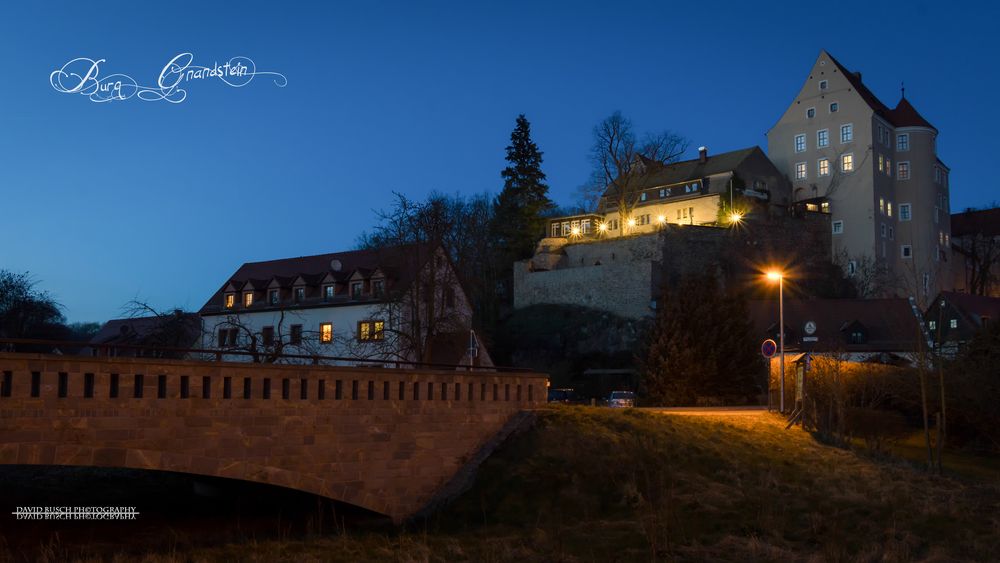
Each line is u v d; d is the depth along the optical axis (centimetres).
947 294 7712
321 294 6366
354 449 2938
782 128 11081
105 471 3844
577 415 3625
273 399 2736
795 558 2517
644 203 10788
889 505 3050
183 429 2528
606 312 9181
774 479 3288
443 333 5394
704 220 10194
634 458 3306
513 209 10856
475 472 3234
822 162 10688
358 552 2623
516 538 2762
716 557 2544
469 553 2627
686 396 5384
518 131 10950
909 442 4791
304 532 2922
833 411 4381
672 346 5497
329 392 2881
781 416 4278
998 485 3447
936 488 3362
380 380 3031
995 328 5028
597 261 9819
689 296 5653
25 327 6206
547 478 3144
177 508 3244
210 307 6706
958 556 2533
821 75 10800
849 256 10294
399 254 5703
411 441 3108
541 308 9638
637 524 2847
